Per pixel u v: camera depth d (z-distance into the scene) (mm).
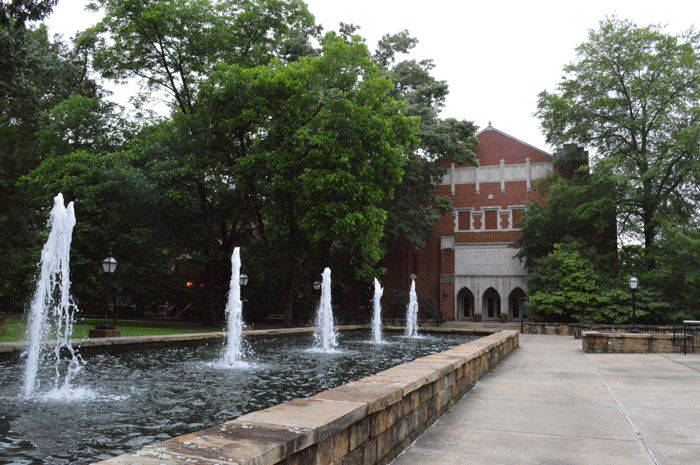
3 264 33594
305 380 9516
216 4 27953
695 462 4691
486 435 5676
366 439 4223
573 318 33531
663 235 31484
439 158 37500
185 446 2816
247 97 25328
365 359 13297
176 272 45188
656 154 32625
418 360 7699
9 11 17453
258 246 31609
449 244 42719
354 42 25359
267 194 26750
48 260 9859
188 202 25500
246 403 7324
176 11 26062
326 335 16375
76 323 28797
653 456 4875
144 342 14320
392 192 27234
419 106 34969
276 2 27781
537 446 5219
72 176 25125
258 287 35500
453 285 42375
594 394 8430
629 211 33938
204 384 8859
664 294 31781
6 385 8359
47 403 7148
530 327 31578
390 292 41031
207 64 28719
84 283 30906
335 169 24000
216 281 36062
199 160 25812
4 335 17719
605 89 34688
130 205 26375
